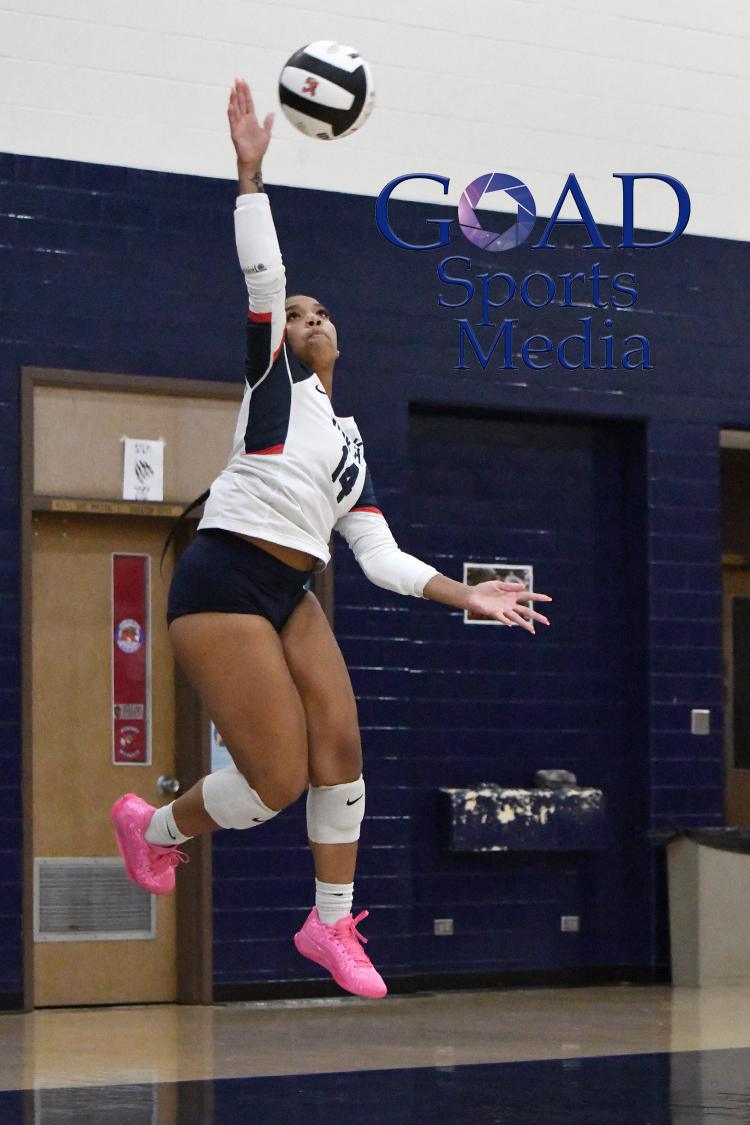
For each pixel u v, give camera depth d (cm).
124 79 1415
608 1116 742
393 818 1468
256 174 593
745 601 1886
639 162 1594
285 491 592
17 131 1381
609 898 1587
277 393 600
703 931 1522
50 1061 1036
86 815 1409
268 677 587
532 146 1555
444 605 1552
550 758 1581
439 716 1541
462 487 1568
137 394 1410
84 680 1415
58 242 1388
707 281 1620
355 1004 1400
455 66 1529
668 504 1603
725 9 1628
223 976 1405
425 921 1511
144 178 1417
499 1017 1295
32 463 1365
